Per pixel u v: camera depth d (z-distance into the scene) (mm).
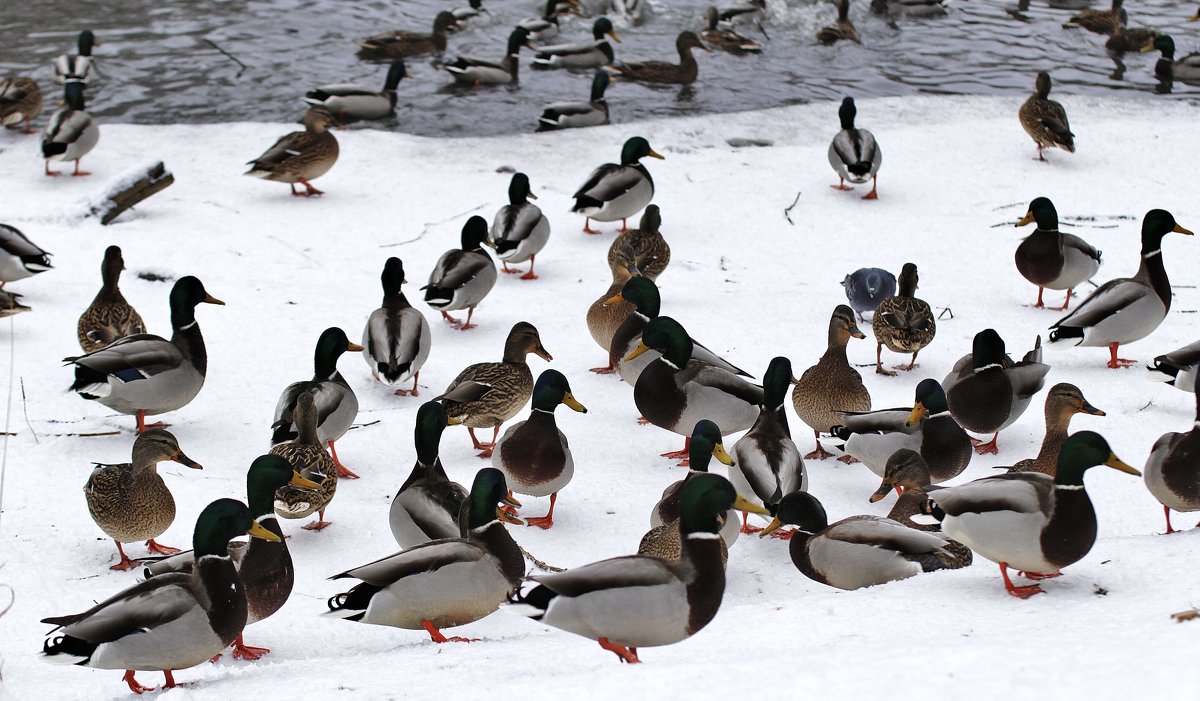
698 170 16984
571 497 9156
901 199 15906
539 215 13531
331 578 6527
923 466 8336
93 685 6418
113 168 16422
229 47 22469
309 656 6914
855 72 22125
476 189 16156
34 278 13055
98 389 9469
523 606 5617
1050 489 6164
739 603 7523
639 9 25812
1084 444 6023
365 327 11352
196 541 6262
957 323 12344
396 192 16000
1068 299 12812
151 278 13180
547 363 11602
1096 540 7230
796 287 13320
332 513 8859
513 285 13625
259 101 19703
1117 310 10938
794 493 7707
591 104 19062
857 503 8984
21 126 18234
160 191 15672
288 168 15273
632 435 10211
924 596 6277
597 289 13500
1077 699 4039
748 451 8461
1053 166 16875
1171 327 12273
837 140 15789
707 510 5633
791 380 9102
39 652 6414
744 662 4816
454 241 14539
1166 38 21344
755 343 11758
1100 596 6055
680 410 9609
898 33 24688
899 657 4641
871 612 6020
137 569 7980
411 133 18812
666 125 18812
